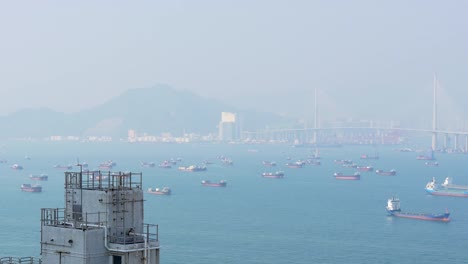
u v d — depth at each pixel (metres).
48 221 59.78
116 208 57.88
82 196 58.62
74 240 55.75
